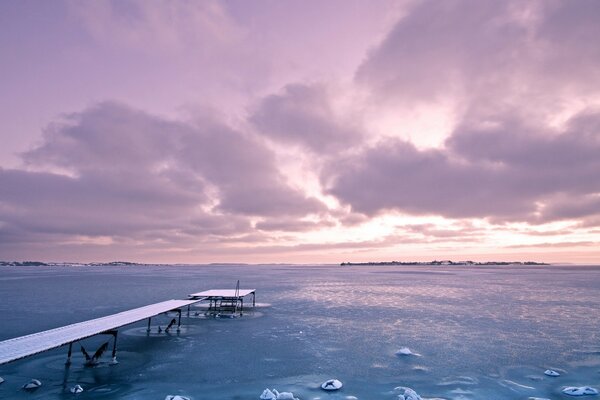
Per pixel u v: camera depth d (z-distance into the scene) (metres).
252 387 15.77
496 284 82.38
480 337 26.00
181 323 31.42
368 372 18.02
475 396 14.97
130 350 21.91
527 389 15.80
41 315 33.12
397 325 30.53
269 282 89.38
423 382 16.61
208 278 108.88
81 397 14.36
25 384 15.75
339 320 32.94
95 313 34.41
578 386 16.19
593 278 112.69
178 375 17.23
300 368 18.59
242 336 26.09
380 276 129.00
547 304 44.91
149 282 85.75
